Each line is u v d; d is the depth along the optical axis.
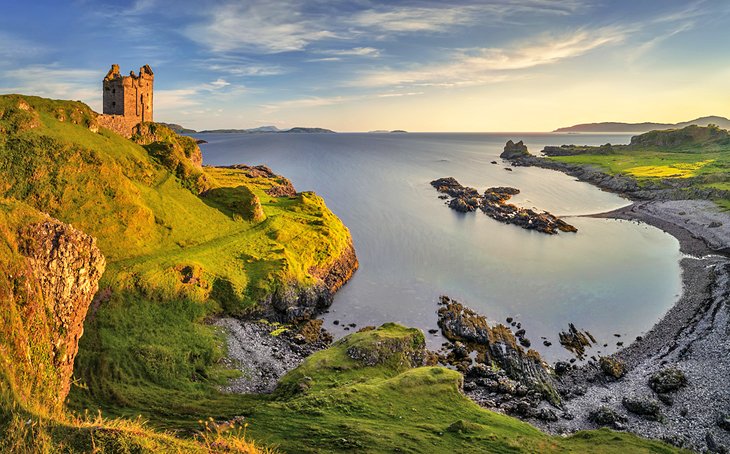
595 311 79.00
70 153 72.44
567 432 46.75
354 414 39.66
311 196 121.12
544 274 96.50
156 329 57.31
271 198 117.38
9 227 23.72
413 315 77.06
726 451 42.25
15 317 21.50
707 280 90.31
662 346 66.44
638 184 186.62
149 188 84.88
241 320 67.56
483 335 68.06
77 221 67.25
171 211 82.50
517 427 39.91
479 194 177.38
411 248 112.44
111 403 42.81
